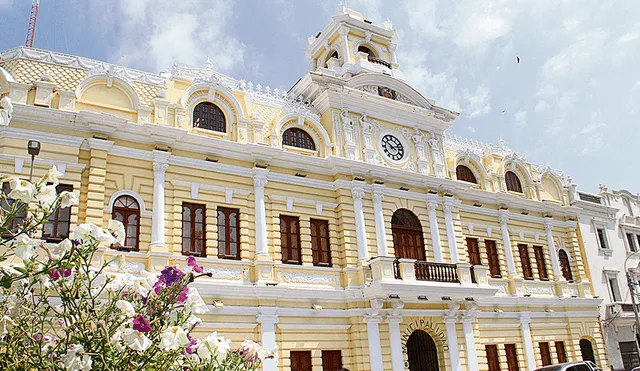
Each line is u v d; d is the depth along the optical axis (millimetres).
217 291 19688
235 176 21875
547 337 29484
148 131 20000
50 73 19562
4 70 18516
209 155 21484
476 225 29016
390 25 31391
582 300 31547
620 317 32906
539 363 28438
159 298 7609
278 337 20703
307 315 21562
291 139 24250
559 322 30438
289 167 23312
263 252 21219
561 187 34188
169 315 7773
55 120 18469
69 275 7406
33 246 6961
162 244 19188
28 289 7633
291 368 20859
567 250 33000
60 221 17703
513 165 32156
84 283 7520
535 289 30078
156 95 21078
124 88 20562
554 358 29297
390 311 22922
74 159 18422
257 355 8625
